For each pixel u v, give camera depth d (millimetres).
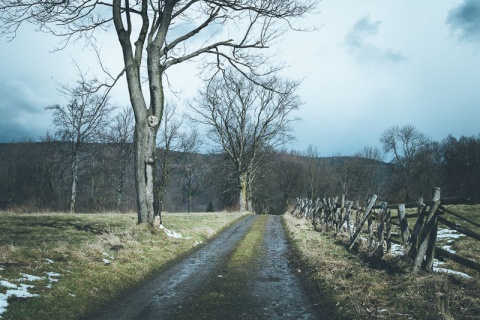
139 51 13680
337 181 81625
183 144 49562
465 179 65625
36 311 5191
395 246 11047
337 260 9367
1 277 6008
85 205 47406
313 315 5855
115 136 46469
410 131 71625
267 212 70500
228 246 13328
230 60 15773
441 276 6555
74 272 7113
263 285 7758
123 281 7414
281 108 40781
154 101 13539
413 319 5176
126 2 12906
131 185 51719
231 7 14117
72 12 12695
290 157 75500
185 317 5637
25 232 13109
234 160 43969
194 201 93250
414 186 70062
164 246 11133
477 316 4875
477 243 11719
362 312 5594
